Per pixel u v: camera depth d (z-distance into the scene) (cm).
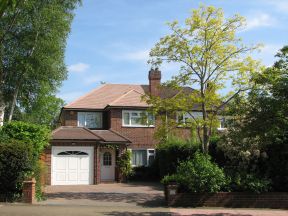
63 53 2966
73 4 2953
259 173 2044
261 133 1580
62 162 3056
